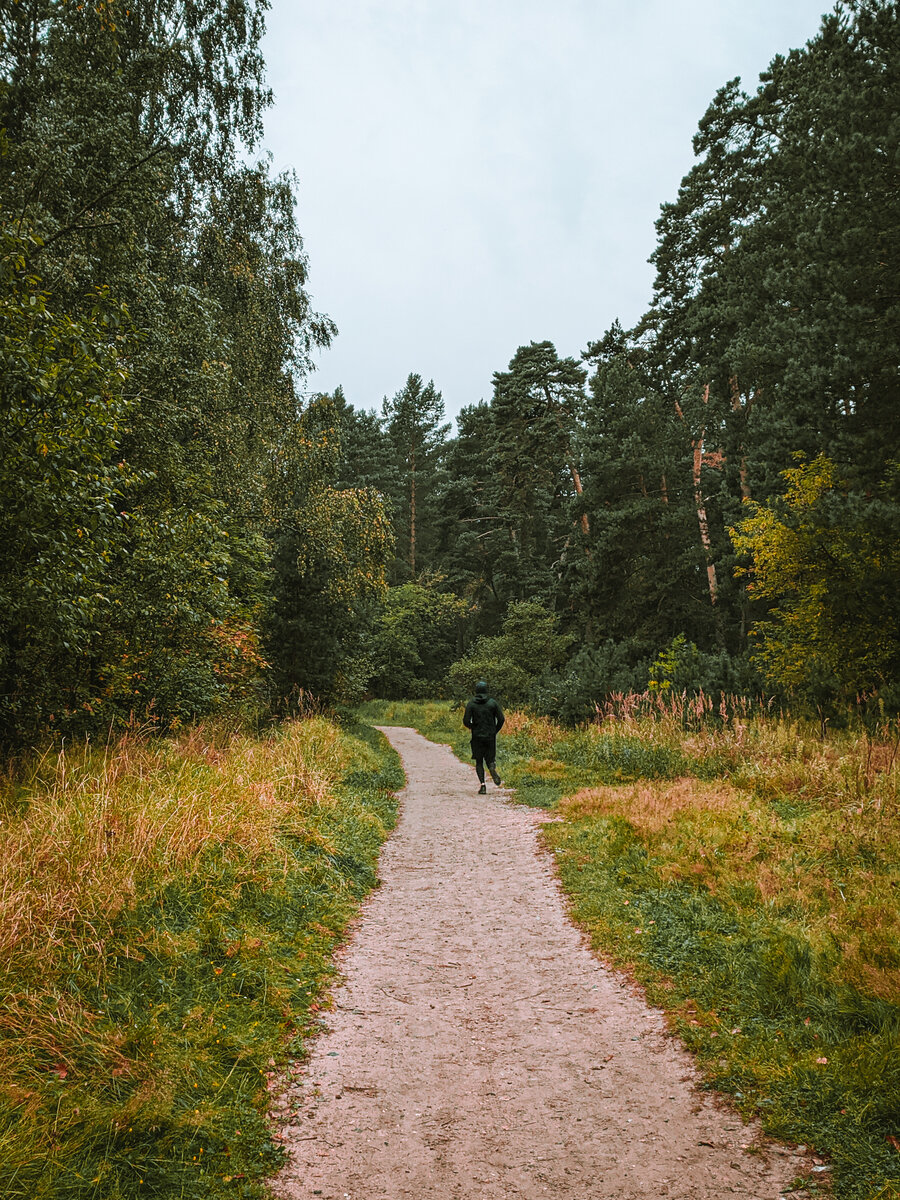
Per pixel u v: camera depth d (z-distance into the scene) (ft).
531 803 34.53
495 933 18.52
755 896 17.88
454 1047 12.71
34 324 21.20
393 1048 12.69
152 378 33.94
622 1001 14.23
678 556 96.32
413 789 42.39
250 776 26.18
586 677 66.90
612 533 96.73
